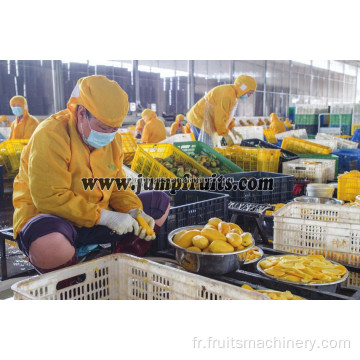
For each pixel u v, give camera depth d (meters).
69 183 2.24
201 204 2.98
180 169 4.02
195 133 6.00
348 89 23.91
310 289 1.97
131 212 2.51
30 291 1.55
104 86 2.17
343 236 2.36
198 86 12.10
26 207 2.27
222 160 4.63
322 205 2.83
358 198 3.27
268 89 15.99
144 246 2.71
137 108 9.73
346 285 2.34
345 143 8.30
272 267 2.15
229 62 13.23
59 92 7.91
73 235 2.23
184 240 2.15
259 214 3.04
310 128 11.43
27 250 2.17
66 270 1.67
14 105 6.40
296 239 2.50
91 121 2.21
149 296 1.76
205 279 1.56
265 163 5.11
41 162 2.13
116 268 1.86
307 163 5.57
